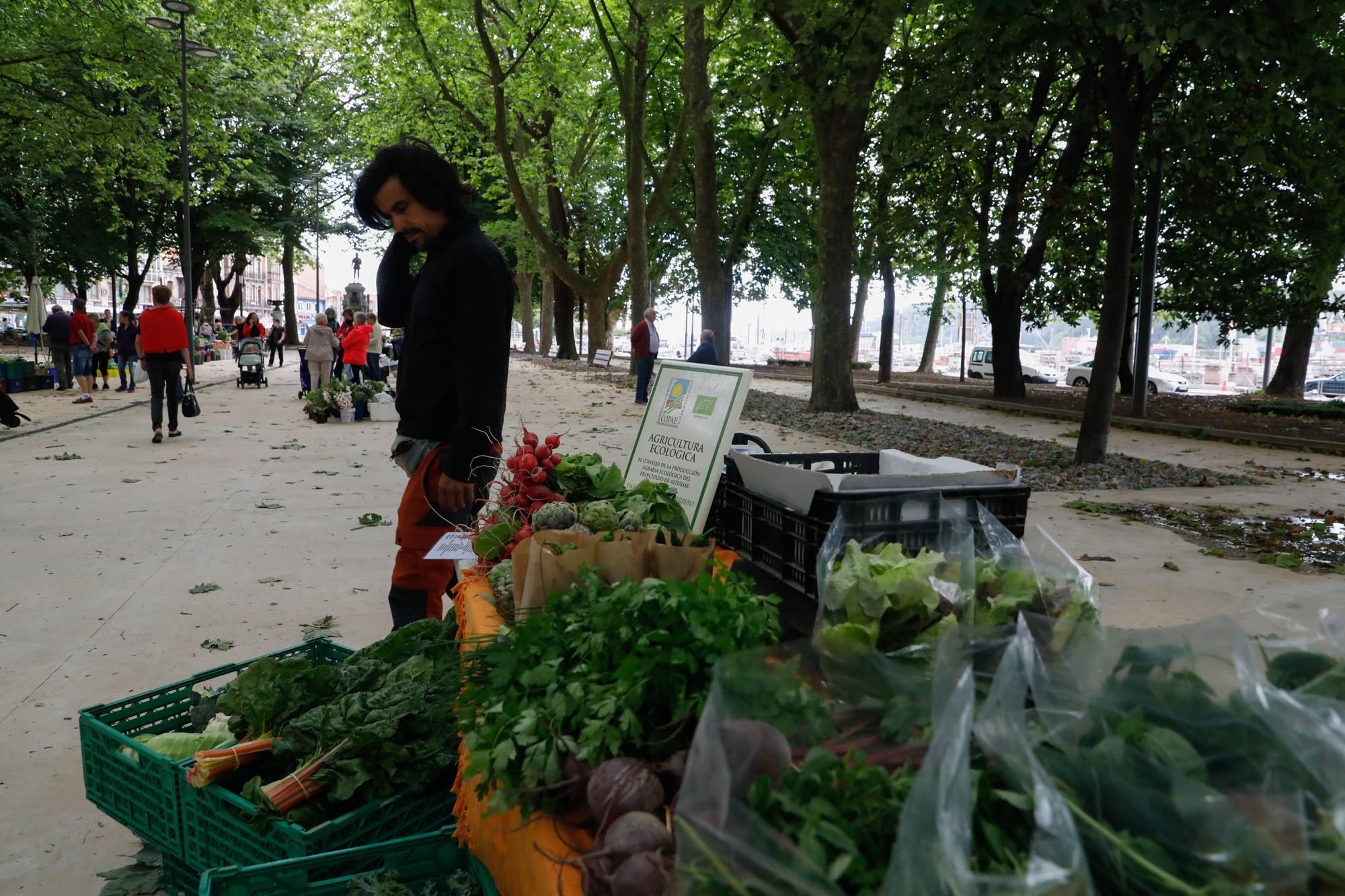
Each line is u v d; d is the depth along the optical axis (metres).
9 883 2.76
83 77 21.61
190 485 9.34
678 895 1.20
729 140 30.05
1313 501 9.66
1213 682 1.38
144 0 22.25
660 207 25.98
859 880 1.12
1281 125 11.22
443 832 2.29
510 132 33.56
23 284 39.88
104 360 20.66
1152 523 8.32
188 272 21.67
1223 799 1.12
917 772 1.31
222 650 4.71
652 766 1.65
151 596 5.60
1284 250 20.98
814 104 10.59
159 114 27.66
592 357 33.12
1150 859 1.10
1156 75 10.83
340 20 27.48
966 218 19.83
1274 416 20.72
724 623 1.81
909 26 16.84
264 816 2.34
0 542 6.89
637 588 1.92
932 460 3.22
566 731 1.75
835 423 16.05
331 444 12.45
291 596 5.64
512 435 12.80
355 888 2.13
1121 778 1.18
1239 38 7.98
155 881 2.71
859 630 1.76
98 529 7.36
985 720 1.29
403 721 2.54
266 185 38.88
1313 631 1.53
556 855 1.64
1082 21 10.62
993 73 10.12
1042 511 8.81
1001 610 1.96
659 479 3.46
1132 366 27.05
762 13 12.11
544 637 1.95
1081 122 15.12
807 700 1.42
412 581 3.69
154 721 3.07
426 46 24.50
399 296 3.95
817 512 2.61
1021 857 1.11
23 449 11.62
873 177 20.52
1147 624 5.28
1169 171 13.94
